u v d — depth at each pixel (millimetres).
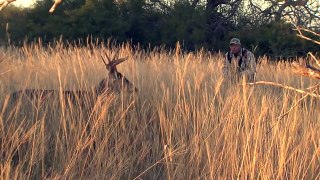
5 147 5773
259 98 7133
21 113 6633
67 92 7164
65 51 12117
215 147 5914
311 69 3762
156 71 9109
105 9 27938
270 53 24422
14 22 27922
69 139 6125
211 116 6457
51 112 6629
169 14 28734
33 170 5898
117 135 6441
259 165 5645
